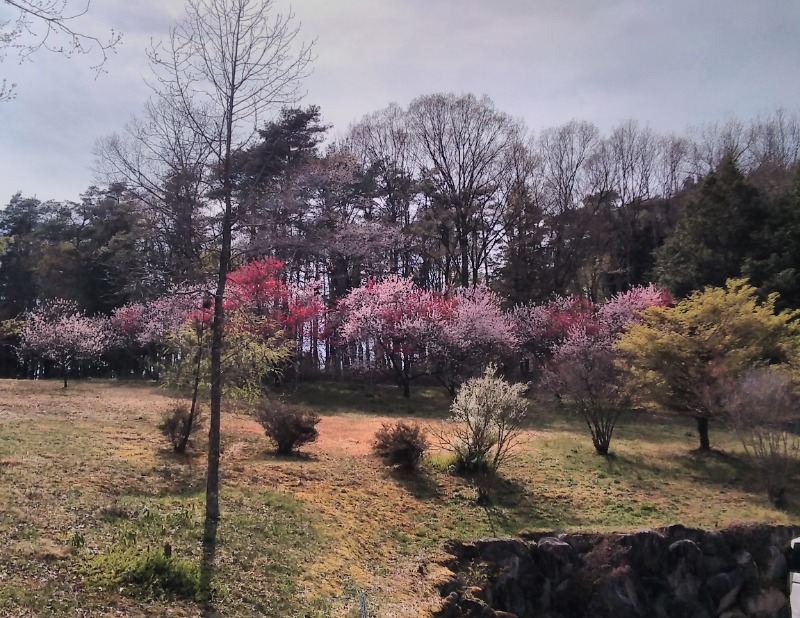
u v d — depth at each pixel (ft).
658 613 40.60
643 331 69.46
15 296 145.89
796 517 48.42
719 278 103.60
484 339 100.42
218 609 25.34
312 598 29.27
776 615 41.96
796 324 69.10
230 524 34.81
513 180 142.31
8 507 30.71
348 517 42.37
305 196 82.79
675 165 159.43
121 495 36.91
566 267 142.51
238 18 32.73
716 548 43.60
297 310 99.76
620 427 80.12
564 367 72.18
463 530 43.91
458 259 148.56
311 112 110.42
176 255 38.14
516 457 62.44
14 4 16.79
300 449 59.26
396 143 143.13
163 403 76.59
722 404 59.62
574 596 40.73
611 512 48.98
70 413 64.18
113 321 119.24
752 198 107.86
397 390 109.50
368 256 119.85
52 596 22.58
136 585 25.07
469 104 138.41
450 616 33.58
